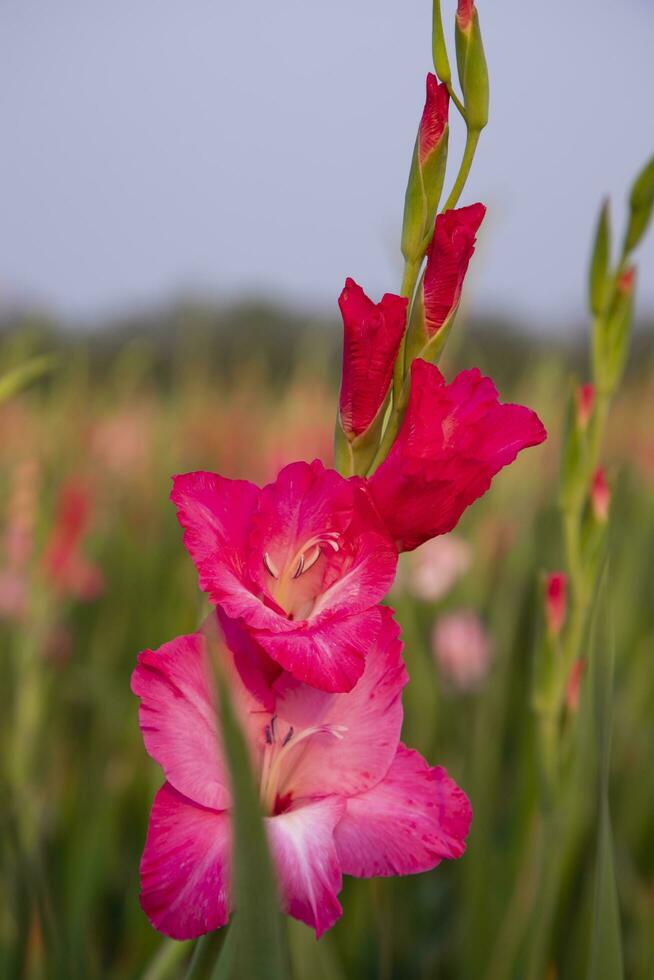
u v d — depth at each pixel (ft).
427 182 1.68
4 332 4.24
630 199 2.14
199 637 1.64
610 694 1.96
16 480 4.19
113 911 3.32
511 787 3.59
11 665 3.70
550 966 2.34
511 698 3.97
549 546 4.02
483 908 2.67
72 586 3.93
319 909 1.55
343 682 1.54
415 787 1.66
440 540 4.56
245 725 1.67
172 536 6.72
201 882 1.55
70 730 4.31
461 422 1.67
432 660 3.94
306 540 1.66
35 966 2.38
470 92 1.70
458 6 1.70
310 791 1.68
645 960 2.66
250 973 1.41
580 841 2.45
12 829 2.60
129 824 3.59
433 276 1.67
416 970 3.11
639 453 7.31
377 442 1.69
